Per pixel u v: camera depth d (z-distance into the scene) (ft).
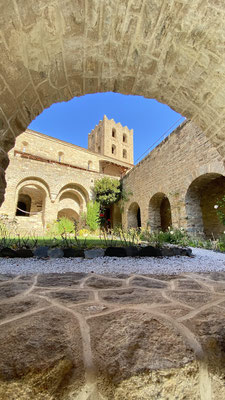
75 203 50.65
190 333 3.36
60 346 2.89
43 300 4.97
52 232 29.48
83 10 5.61
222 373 2.79
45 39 5.97
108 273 8.38
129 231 26.30
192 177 23.94
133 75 7.88
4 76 5.73
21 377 2.35
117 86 8.42
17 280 7.06
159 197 34.83
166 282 6.99
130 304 4.74
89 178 50.14
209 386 2.71
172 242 21.24
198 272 8.83
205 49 6.40
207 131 9.16
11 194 38.73
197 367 2.74
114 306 4.60
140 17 5.96
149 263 10.50
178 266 9.93
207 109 8.21
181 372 2.63
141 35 6.46
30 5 5.08
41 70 6.64
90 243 15.43
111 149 92.48
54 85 7.50
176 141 27.68
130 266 9.68
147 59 7.23
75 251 11.82
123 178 50.37
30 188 49.34
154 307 4.56
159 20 6.01
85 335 3.23
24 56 5.95
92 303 4.78
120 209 49.85
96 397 2.37
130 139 106.93
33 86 6.88
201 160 22.61
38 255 11.47
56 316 3.97
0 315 4.00
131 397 2.39
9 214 37.86
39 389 2.31
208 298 5.25
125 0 5.54
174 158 27.99
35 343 2.95
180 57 6.96
